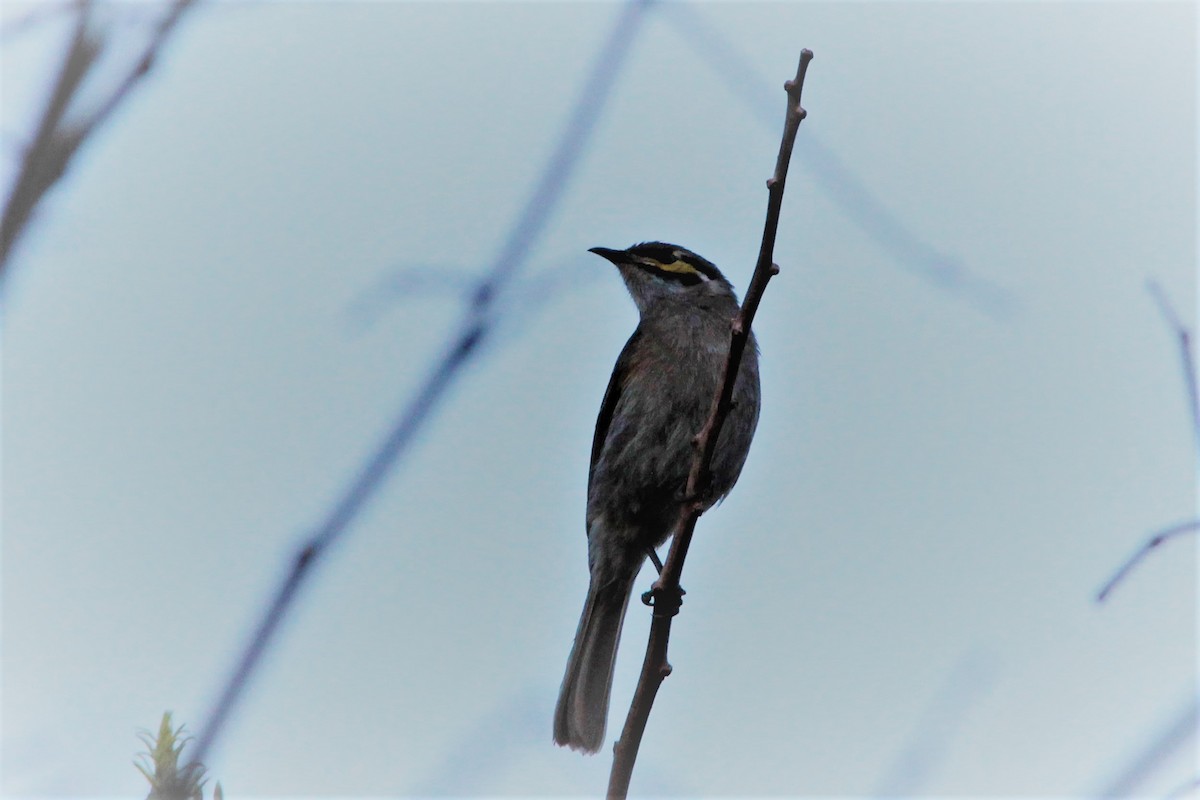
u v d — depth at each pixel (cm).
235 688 297
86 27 316
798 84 712
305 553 306
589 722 1173
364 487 315
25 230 300
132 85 318
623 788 768
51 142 306
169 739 398
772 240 785
